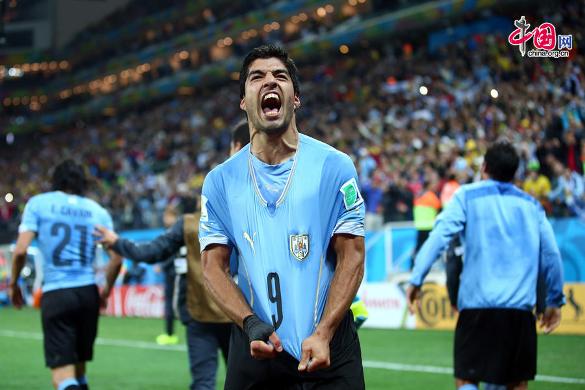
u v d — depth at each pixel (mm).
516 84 18984
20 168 47656
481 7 24984
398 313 16016
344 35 33312
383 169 21297
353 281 3525
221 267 3725
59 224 7305
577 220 14656
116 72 49500
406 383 9609
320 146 3684
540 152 16422
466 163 17453
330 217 3604
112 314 23062
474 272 5777
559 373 9734
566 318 13688
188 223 6723
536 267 5785
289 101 3562
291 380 3627
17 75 55594
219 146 33594
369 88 29219
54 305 7137
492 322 5676
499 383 5652
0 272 26859
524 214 5809
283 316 3553
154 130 41719
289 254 3580
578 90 16922
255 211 3645
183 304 7016
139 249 6688
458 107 22719
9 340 16219
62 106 55250
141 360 12656
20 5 54688
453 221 5809
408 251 17250
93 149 44312
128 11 51094
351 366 3633
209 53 44062
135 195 30781
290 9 37812
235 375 3725
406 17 29406
